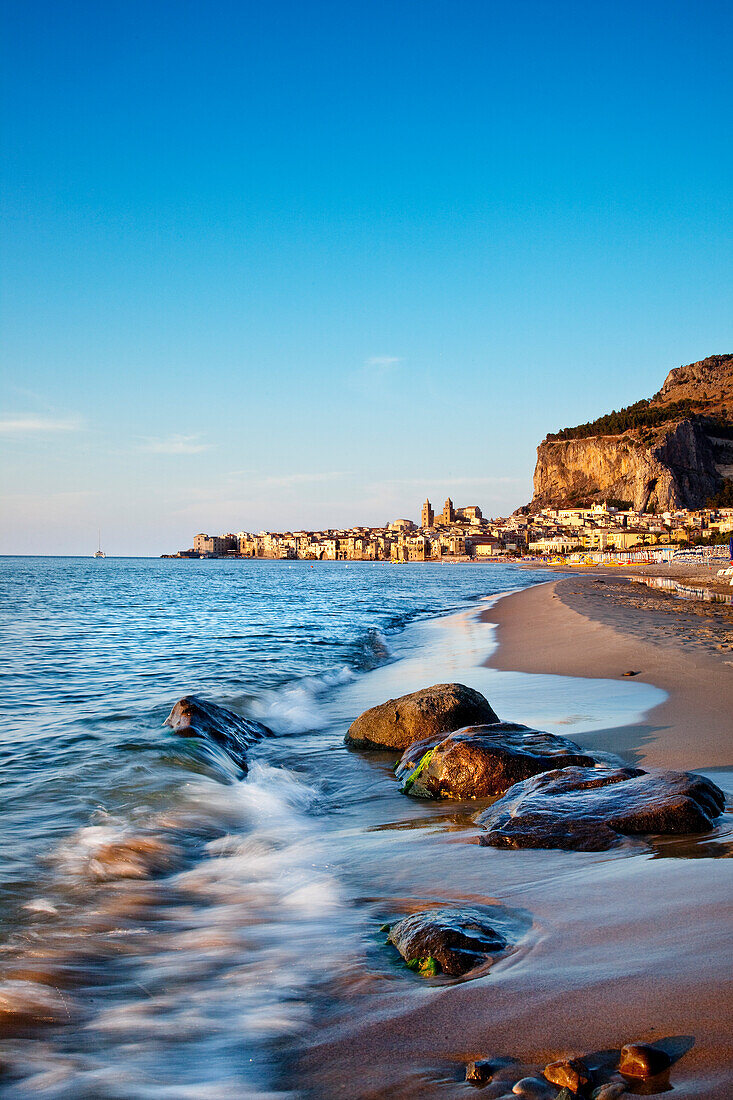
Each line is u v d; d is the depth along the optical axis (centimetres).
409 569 15650
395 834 586
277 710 1184
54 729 991
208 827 625
